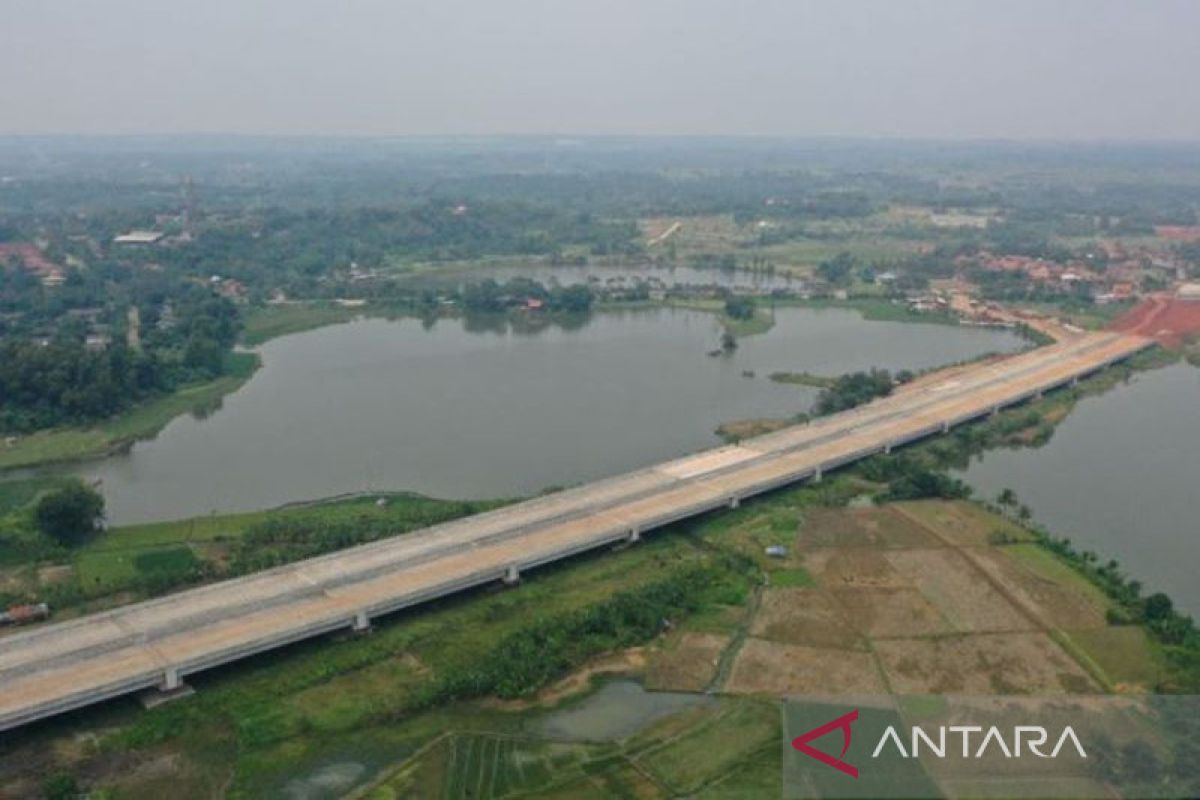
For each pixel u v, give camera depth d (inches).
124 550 5551.2
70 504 5625.0
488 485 6628.9
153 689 4097.0
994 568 5231.3
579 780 3580.2
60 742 3779.5
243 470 6943.9
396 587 4776.1
